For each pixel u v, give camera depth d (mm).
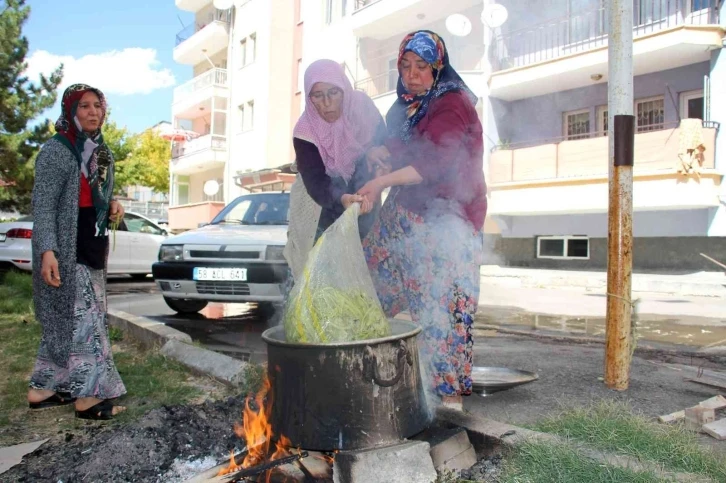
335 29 18844
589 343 4965
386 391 2020
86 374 2818
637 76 13062
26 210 14273
